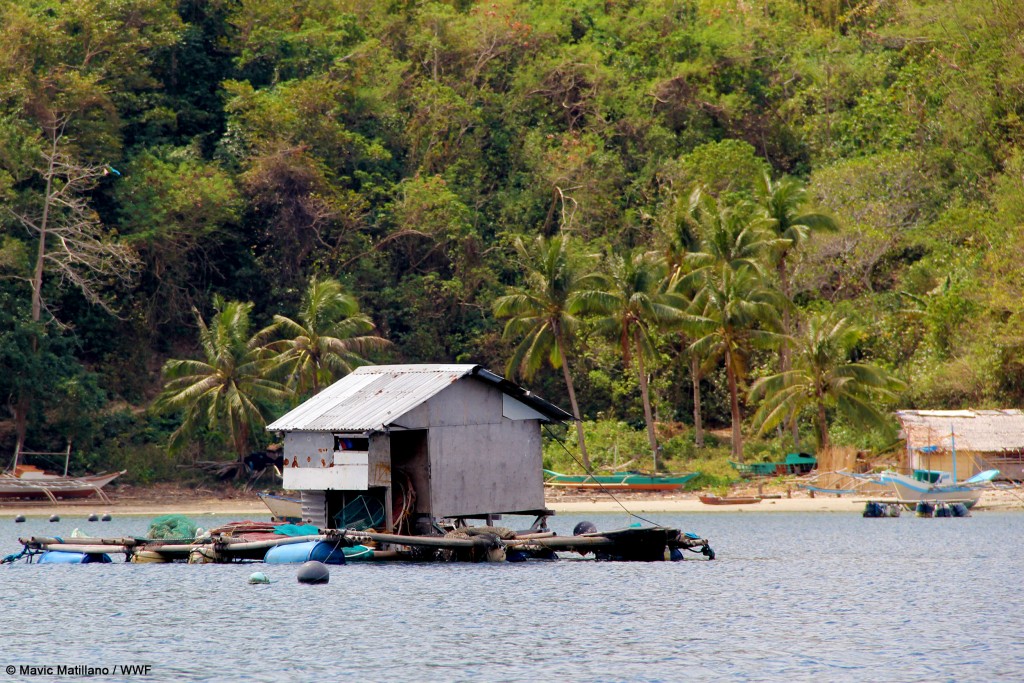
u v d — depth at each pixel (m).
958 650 91.38
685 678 82.38
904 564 148.25
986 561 151.25
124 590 123.75
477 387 141.00
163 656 89.38
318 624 103.06
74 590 123.88
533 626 102.25
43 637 96.94
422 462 137.25
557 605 113.62
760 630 100.31
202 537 145.50
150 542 146.62
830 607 112.56
